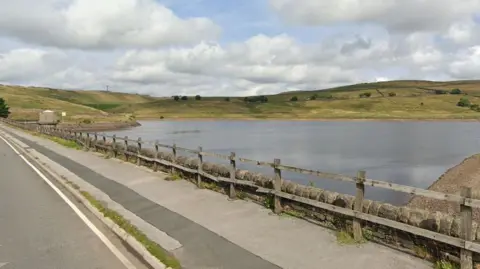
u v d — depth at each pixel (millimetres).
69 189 14320
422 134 91812
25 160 24656
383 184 6984
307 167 38781
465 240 5859
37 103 181625
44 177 17641
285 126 145875
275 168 9734
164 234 8555
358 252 7125
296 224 8898
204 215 9922
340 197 8352
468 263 5879
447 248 6422
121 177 16250
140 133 99875
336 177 7996
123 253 7730
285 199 9906
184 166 14961
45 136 45938
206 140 75750
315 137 84750
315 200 8711
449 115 189250
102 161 22047
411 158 46750
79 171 18391
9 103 169750
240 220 9359
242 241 7949
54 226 9609
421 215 6848
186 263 6984
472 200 5715
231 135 92812
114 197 12500
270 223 9047
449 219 6438
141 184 14500
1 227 9531
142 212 10508
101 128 119062
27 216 10578
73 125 106938
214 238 8188
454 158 46531
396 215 7188
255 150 56500
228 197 11773
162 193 12742
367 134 94062
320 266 6633
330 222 8711
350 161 43969
